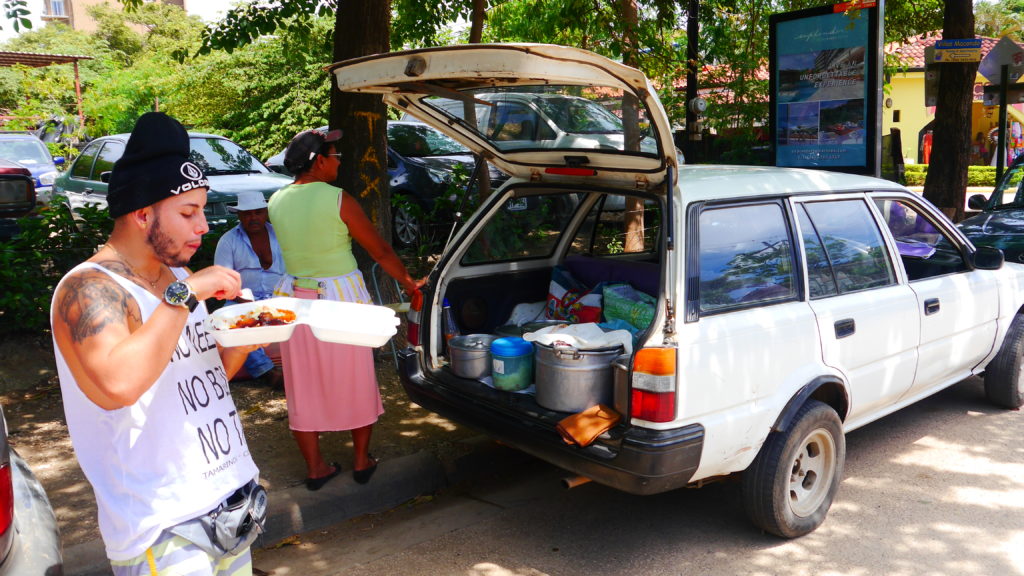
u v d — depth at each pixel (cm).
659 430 333
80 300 178
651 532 405
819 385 385
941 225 499
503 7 1265
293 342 404
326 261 412
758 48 1199
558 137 402
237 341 218
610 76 317
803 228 402
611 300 440
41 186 1230
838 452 403
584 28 843
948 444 510
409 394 454
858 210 439
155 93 2800
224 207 890
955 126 1038
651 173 362
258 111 2256
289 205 410
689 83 945
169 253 193
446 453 482
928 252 496
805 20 805
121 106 2853
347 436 507
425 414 550
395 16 1109
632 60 830
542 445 366
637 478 332
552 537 402
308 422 411
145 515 191
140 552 191
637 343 338
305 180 418
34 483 286
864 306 418
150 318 179
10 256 585
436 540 400
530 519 423
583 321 462
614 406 350
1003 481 455
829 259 411
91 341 174
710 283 354
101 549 356
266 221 585
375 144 657
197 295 184
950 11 1027
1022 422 546
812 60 809
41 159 1350
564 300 486
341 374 407
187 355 204
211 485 201
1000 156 1066
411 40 1047
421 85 373
